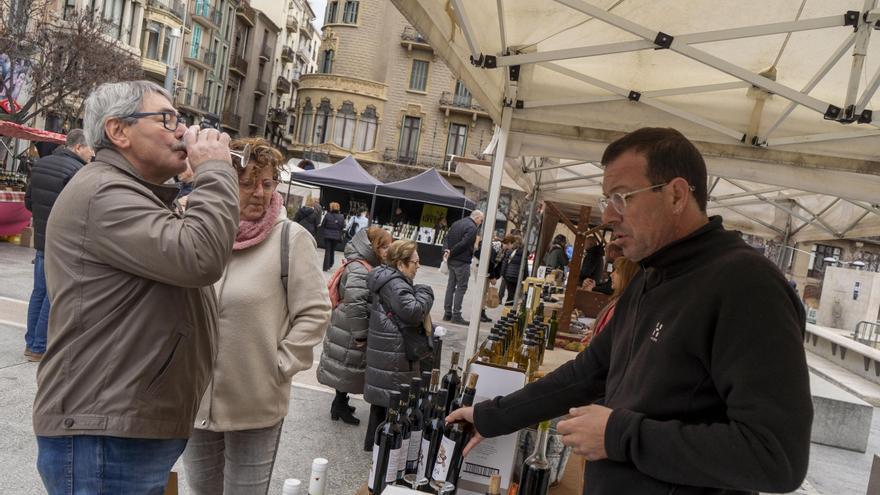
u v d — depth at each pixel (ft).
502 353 9.52
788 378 4.20
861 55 10.87
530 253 50.14
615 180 5.19
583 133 15.85
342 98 125.39
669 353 4.69
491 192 16.29
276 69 197.16
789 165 15.20
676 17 12.27
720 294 4.53
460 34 11.81
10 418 13.75
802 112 15.05
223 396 7.54
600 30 13.07
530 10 12.37
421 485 6.72
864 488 17.58
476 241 38.19
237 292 7.58
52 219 5.38
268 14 190.08
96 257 5.29
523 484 6.47
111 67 64.44
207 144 5.72
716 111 15.49
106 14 102.01
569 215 48.73
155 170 5.70
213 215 5.45
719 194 26.63
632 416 4.62
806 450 4.16
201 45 140.26
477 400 7.07
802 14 11.68
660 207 5.06
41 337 17.48
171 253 5.19
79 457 5.28
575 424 4.88
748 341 4.32
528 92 16.05
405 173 126.00
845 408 21.38
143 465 5.53
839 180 15.06
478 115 125.29
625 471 4.83
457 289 34.88
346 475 13.34
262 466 7.93
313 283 8.10
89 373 5.27
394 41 125.59
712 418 4.60
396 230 82.79
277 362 7.82
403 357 14.06
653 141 5.13
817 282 64.23
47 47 62.03
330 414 16.84
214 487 8.07
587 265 27.45
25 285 27.68
